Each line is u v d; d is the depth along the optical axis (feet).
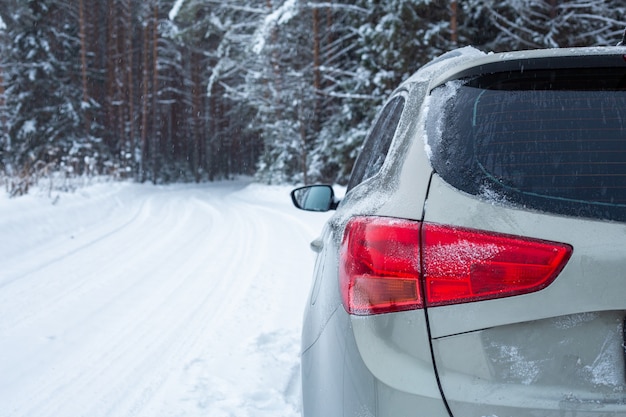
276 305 15.79
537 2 46.44
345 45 75.00
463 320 3.94
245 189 91.09
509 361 3.81
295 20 71.87
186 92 155.63
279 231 33.12
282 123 78.54
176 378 10.56
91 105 104.32
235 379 10.41
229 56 85.76
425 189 4.38
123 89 122.21
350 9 65.00
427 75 5.83
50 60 97.76
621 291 3.71
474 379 3.84
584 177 4.09
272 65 76.89
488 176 4.25
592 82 4.60
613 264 3.74
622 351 3.73
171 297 16.80
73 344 12.59
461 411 3.78
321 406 4.79
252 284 18.52
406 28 50.90
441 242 4.10
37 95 97.09
